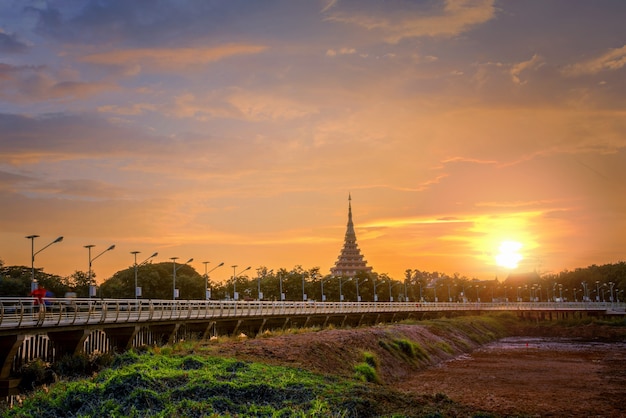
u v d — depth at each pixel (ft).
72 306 167.22
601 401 179.63
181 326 233.35
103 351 179.73
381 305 453.99
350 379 161.89
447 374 241.96
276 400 123.65
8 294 351.25
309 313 328.08
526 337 480.23
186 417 107.14
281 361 172.45
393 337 277.23
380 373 217.36
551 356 319.47
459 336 385.50
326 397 128.36
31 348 153.07
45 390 132.98
